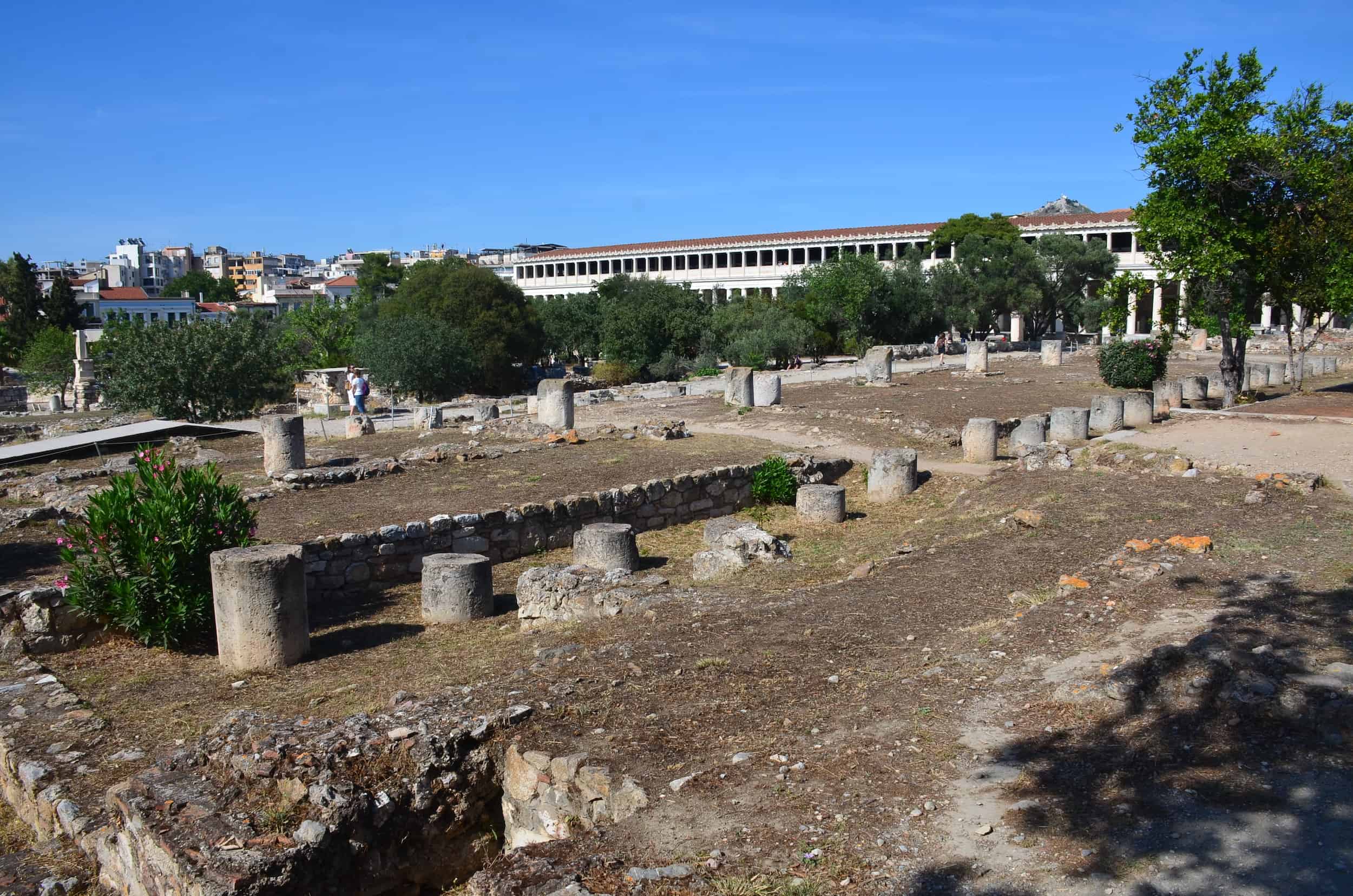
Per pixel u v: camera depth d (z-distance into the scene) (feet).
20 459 69.31
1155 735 20.54
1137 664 23.08
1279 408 67.41
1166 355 109.19
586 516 52.95
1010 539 40.04
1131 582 31.27
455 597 38.60
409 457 64.44
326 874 19.86
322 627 39.11
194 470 38.58
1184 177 76.38
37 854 23.18
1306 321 92.43
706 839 17.61
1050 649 26.09
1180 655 23.15
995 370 128.77
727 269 302.86
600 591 35.86
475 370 160.66
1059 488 49.73
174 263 588.09
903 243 265.54
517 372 196.54
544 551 51.01
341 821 20.27
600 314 220.23
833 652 27.32
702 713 23.38
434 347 152.76
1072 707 22.30
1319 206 73.61
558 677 26.35
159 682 32.55
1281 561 33.04
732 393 96.99
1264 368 108.17
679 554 50.16
